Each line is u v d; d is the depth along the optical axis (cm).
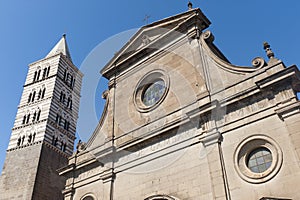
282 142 1602
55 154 4619
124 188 2133
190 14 2503
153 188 1970
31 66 6000
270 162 1625
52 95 5194
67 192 2483
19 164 4366
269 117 1717
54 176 4372
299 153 1495
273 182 1532
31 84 5625
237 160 1708
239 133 1783
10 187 4144
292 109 1623
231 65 2067
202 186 1755
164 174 1970
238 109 1862
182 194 1814
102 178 2284
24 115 5116
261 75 1877
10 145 4716
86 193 2358
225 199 1608
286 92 1708
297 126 1566
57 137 4872
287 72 1703
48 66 5812
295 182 1464
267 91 1778
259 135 1697
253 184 1590
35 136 4675
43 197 4034
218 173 1708
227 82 2027
